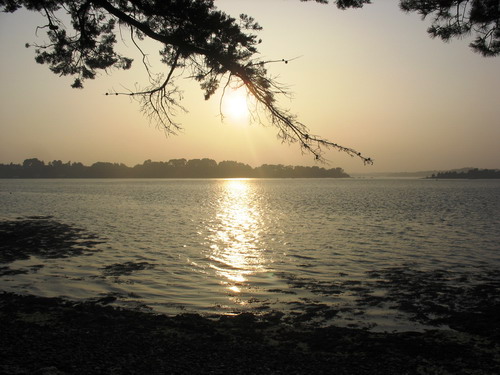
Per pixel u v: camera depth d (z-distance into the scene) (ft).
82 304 31.32
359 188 405.39
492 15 29.81
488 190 344.49
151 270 46.26
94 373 17.24
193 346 21.70
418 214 120.67
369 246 64.44
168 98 38.47
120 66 46.55
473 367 19.04
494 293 36.58
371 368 18.92
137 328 24.86
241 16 38.47
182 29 36.96
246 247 63.57
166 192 287.89
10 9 40.42
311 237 74.69
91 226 89.86
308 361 19.79
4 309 28.60
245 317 29.43
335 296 36.06
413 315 30.58
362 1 34.71
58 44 43.47
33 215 116.98
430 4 30.86
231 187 435.94
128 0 37.78
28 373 16.76
